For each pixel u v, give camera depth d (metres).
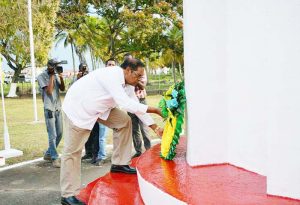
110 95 3.84
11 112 16.53
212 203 2.43
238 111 3.18
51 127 6.57
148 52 30.02
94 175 5.99
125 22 27.78
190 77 3.21
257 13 2.88
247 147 3.11
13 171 6.40
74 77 7.20
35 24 23.34
